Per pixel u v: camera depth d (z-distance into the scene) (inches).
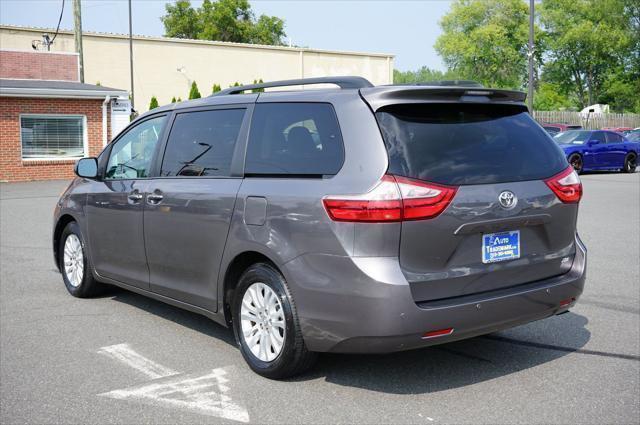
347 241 146.6
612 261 315.9
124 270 225.1
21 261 331.9
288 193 160.4
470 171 152.8
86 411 151.5
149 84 1637.6
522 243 162.7
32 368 179.8
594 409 150.1
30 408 153.3
